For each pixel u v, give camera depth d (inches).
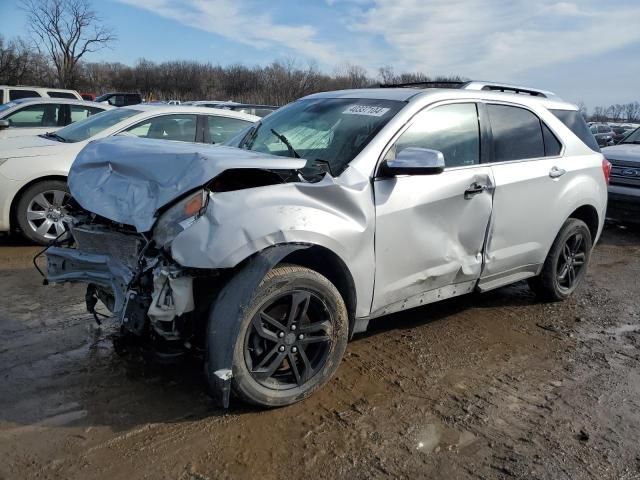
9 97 602.2
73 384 132.0
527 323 186.4
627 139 403.9
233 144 174.6
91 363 142.5
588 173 199.5
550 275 195.9
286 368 131.4
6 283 199.8
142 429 115.5
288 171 127.2
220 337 113.0
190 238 109.1
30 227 250.2
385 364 150.6
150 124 284.4
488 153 166.6
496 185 163.5
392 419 124.2
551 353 163.6
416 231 143.3
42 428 114.2
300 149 150.6
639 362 160.2
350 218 129.6
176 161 119.2
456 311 194.5
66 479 99.9
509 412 130.0
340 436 117.0
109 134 271.6
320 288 125.0
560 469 110.4
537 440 119.6
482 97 170.4
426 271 149.1
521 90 201.8
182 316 114.8
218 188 120.7
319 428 119.3
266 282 116.6
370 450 113.0
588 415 130.4
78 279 132.3
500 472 108.7
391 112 150.3
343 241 126.8
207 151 124.0
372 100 160.1
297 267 122.3
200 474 103.2
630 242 325.1
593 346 170.2
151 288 115.0
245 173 124.0
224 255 110.0
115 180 129.3
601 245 314.8
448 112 159.5
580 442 119.6
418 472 107.5
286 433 116.8
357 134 146.1
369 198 133.3
